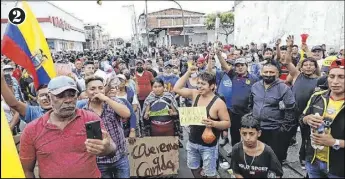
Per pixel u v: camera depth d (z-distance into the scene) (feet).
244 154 5.92
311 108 6.33
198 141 8.04
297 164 7.37
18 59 6.57
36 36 6.64
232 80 11.75
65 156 5.71
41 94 7.47
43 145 5.77
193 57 13.91
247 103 11.02
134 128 9.66
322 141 5.43
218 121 8.14
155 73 19.89
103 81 8.32
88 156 5.80
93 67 15.66
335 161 5.77
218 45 8.94
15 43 6.32
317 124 5.50
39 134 5.82
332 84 5.63
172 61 18.83
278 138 8.66
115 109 7.69
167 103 11.82
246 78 11.59
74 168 5.66
